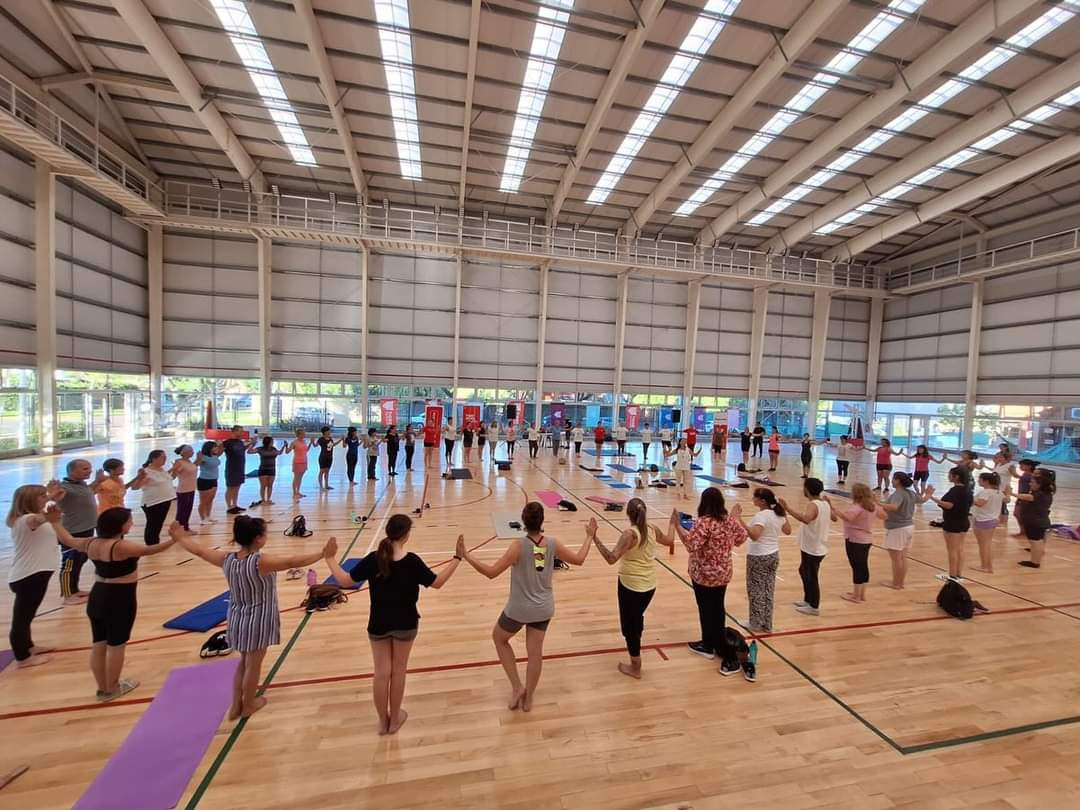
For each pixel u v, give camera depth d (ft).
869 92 39.47
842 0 30.14
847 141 46.03
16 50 36.11
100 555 9.92
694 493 36.86
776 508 14.58
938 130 43.57
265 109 44.37
